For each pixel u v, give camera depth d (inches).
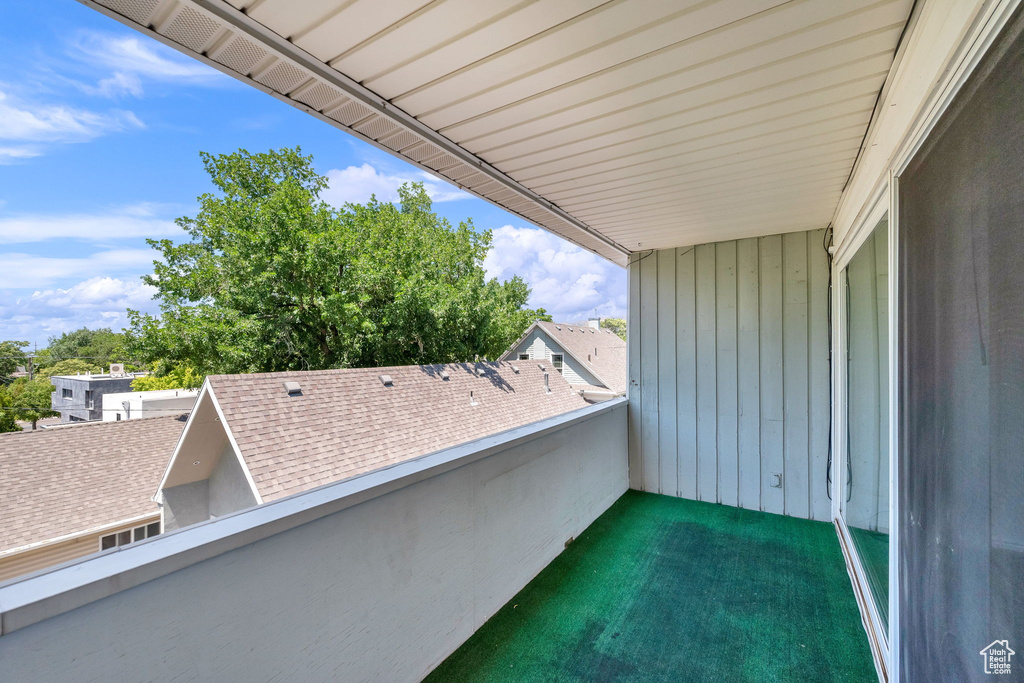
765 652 75.4
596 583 96.9
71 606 31.0
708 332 156.3
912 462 50.9
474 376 329.1
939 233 40.7
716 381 154.7
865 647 76.6
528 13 46.0
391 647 60.6
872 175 73.4
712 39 50.9
